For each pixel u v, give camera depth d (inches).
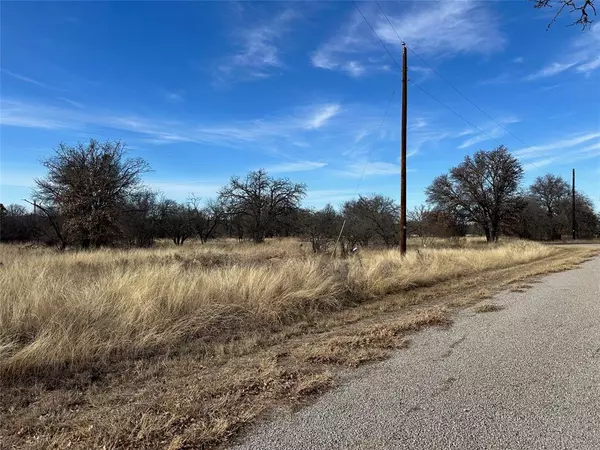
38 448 127.0
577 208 2883.9
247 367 197.6
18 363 185.2
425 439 130.0
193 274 355.3
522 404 155.3
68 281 314.2
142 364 204.2
